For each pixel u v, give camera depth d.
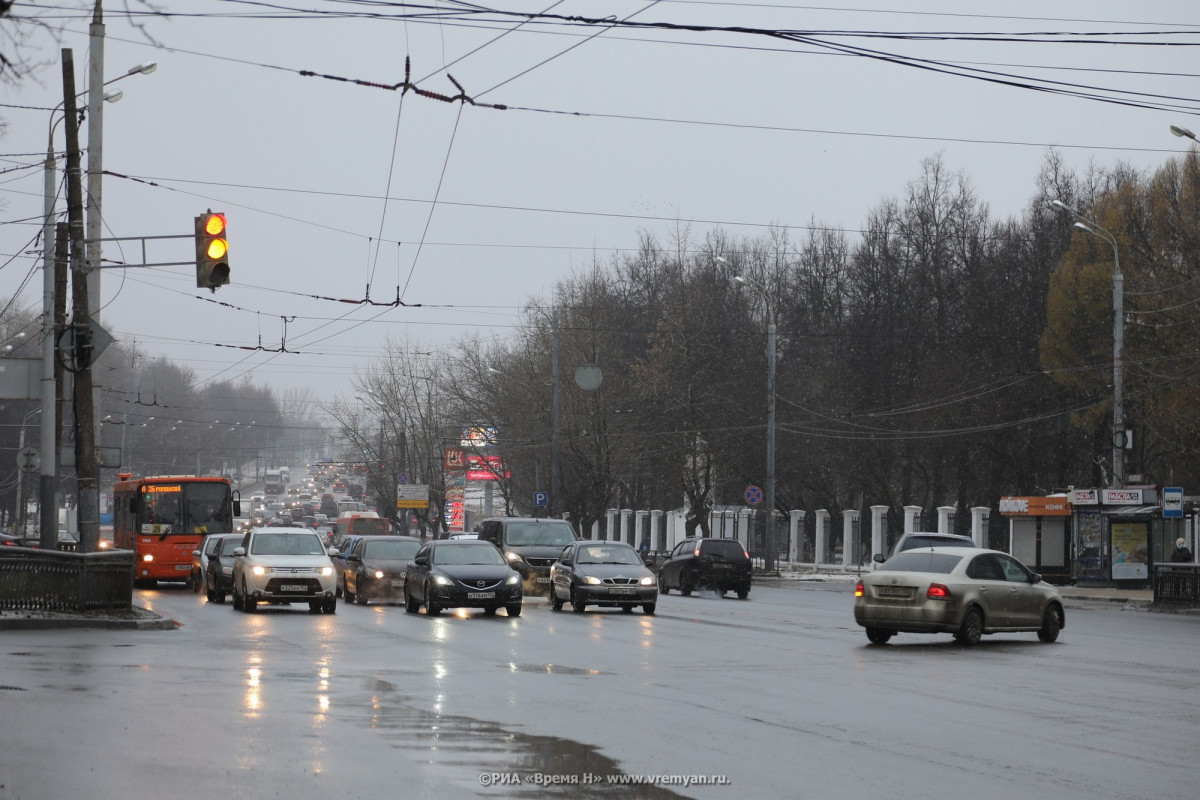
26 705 34.66
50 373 83.94
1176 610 95.44
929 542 99.69
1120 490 118.44
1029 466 176.00
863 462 188.25
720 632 66.00
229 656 49.44
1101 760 28.64
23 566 64.81
